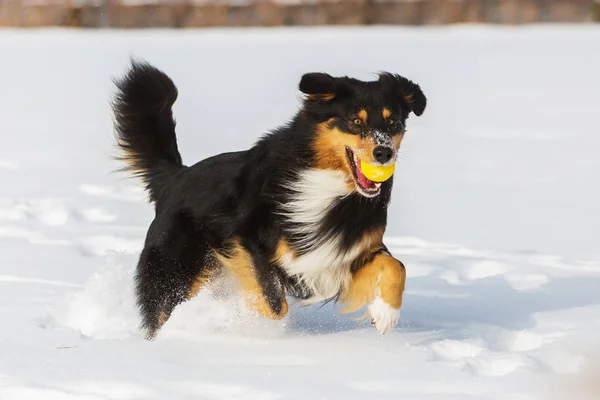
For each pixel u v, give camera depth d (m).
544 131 24.81
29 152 21.06
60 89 33.75
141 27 66.44
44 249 12.04
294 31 60.56
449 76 36.78
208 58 42.56
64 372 7.02
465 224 14.74
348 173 8.77
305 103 9.02
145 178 10.29
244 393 6.70
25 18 66.50
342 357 7.75
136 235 13.05
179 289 9.27
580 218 15.20
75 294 9.66
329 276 9.15
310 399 6.56
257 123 24.89
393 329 8.97
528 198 16.83
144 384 6.77
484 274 11.78
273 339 8.45
